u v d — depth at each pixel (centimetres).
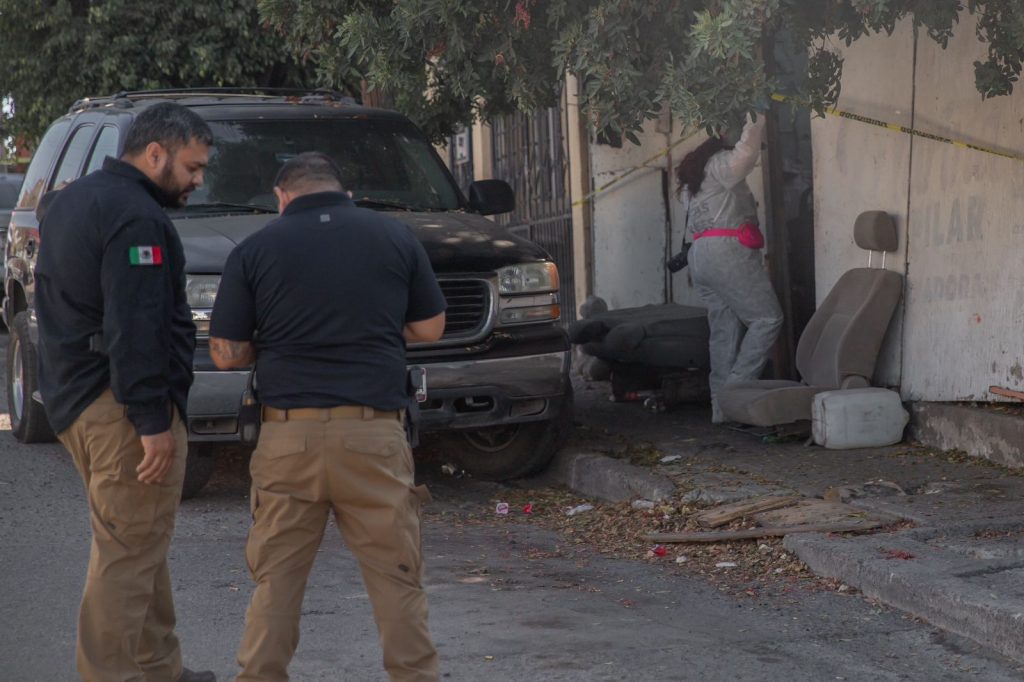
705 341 1166
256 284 491
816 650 604
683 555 777
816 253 1119
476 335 905
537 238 1673
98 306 491
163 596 534
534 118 1650
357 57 1084
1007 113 907
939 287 977
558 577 738
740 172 1045
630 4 777
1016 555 693
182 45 1700
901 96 1005
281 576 492
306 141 1026
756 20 706
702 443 1036
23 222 1144
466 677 564
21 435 1145
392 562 490
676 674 569
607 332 1204
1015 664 584
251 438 505
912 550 712
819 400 984
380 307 493
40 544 802
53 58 1705
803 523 792
